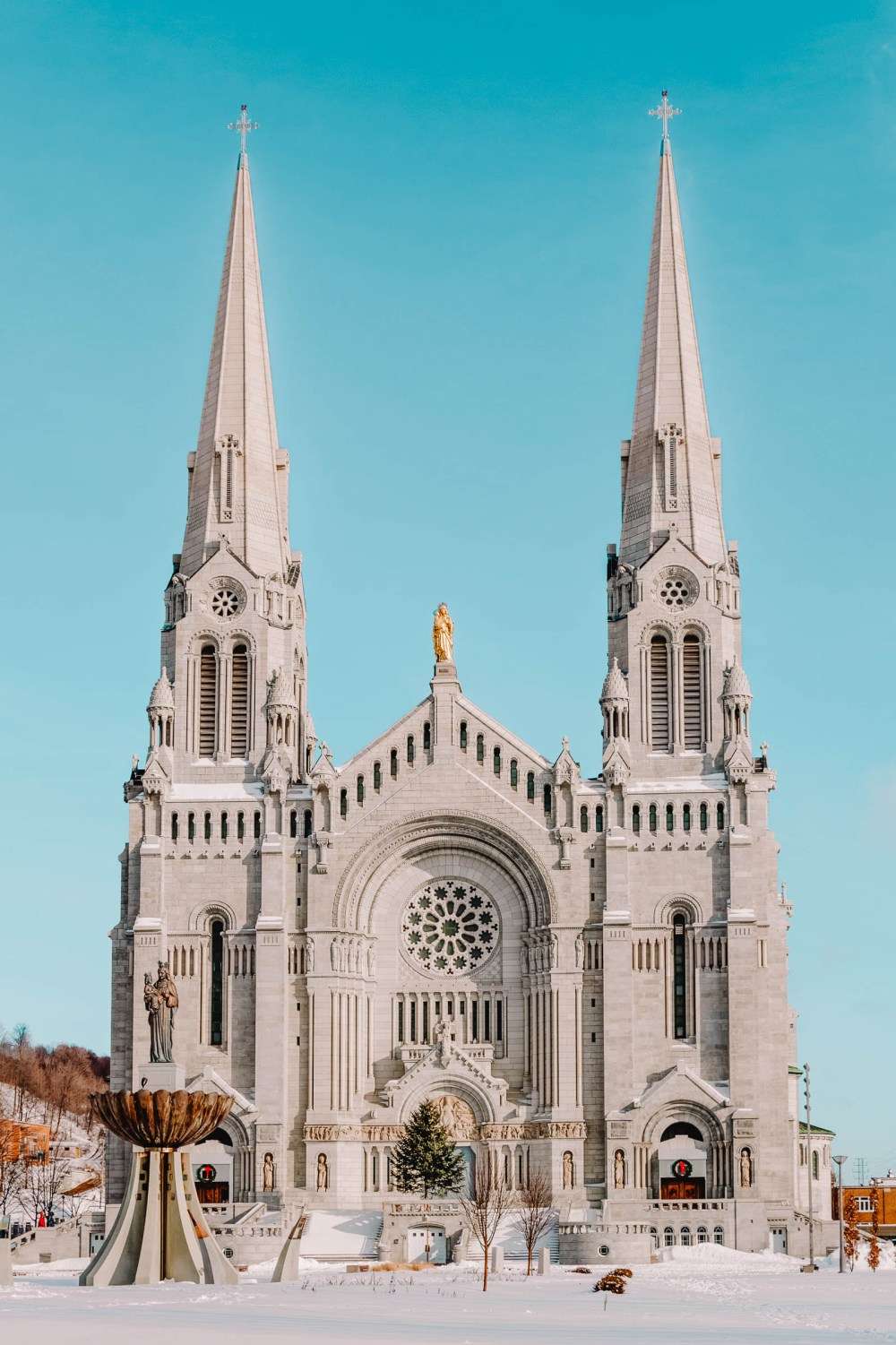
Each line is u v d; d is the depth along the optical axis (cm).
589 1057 14662
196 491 16275
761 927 14938
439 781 15238
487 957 15175
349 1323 7512
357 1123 14725
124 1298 8969
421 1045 14988
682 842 14950
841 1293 9975
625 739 15225
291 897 15138
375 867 15200
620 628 15600
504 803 15138
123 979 15275
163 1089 10331
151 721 15462
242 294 16675
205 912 15062
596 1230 13175
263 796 15238
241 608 15738
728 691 15212
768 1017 14812
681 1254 13450
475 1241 13762
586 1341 6694
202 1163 14575
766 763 15225
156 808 15288
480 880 15275
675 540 15612
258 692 15600
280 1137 14525
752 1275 12062
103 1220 14138
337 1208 14462
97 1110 10225
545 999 14800
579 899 14925
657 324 16338
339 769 15375
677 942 14900
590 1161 14462
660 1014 14725
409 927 15275
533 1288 10481
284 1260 11069
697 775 15188
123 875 15525
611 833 14950
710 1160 14400
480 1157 14625
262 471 16238
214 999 15000
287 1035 14825
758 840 14912
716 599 15525
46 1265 13462
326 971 14938
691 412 16088
